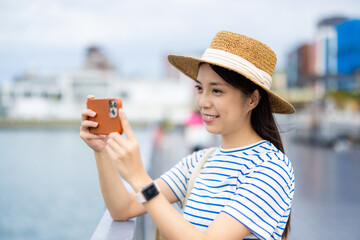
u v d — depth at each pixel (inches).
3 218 436.8
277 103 60.2
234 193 55.1
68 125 2647.6
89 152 1150.3
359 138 613.3
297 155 502.6
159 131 799.7
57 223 410.9
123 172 47.3
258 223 49.9
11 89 2714.1
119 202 63.9
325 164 414.3
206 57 56.2
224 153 60.5
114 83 2696.9
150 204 47.0
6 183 656.4
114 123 51.5
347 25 1086.4
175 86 2733.8
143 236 104.7
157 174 330.3
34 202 509.4
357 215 208.2
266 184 51.8
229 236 48.3
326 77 668.7
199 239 46.4
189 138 393.4
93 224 406.0
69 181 658.8
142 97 2716.5
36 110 2704.2
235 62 54.3
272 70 58.8
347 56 1087.6
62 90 2709.2
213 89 55.7
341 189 276.2
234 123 56.8
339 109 629.3
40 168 829.8
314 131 653.3
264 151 57.3
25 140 1697.8
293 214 211.3
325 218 203.6
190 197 60.5
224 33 57.6
